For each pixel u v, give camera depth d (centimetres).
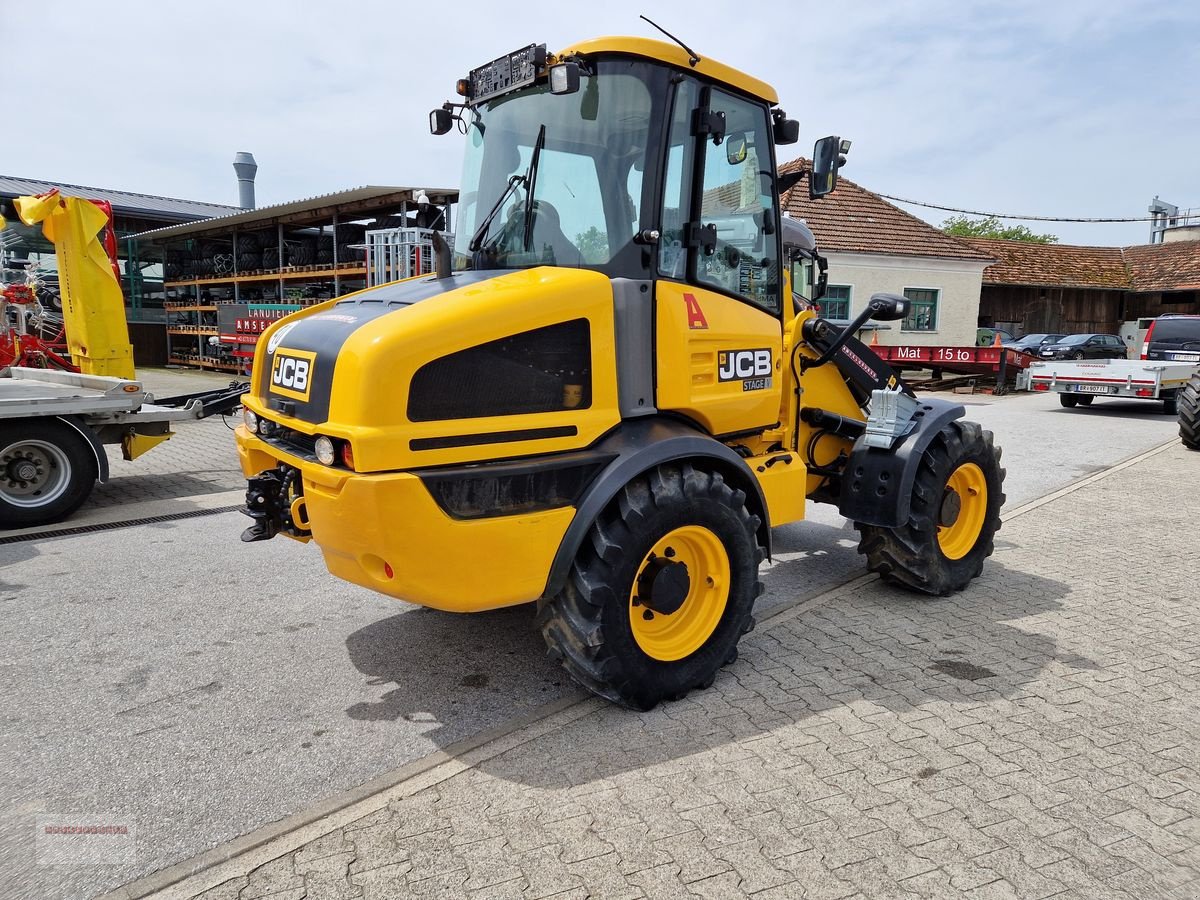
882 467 432
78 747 307
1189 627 423
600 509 304
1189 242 3036
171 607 451
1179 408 987
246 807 269
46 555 547
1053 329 2917
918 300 2234
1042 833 251
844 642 403
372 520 268
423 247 1234
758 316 386
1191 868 235
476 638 409
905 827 253
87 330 739
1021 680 358
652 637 338
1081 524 644
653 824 256
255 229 1988
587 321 312
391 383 270
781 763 291
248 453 362
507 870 235
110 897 227
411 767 291
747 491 367
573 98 335
